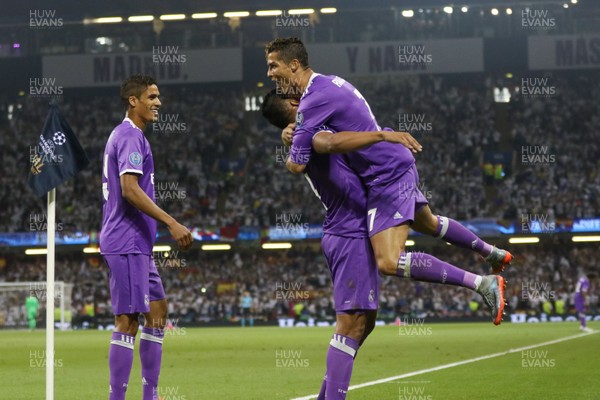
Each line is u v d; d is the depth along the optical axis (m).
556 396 32.53
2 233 154.50
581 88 180.12
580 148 169.25
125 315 24.50
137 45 173.38
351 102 21.33
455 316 140.75
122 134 24.58
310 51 167.38
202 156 176.25
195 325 145.88
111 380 24.28
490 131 174.38
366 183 21.39
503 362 50.50
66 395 36.00
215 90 187.62
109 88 172.62
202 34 173.38
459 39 166.00
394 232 20.94
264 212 160.62
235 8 170.88
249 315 145.88
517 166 169.00
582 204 155.25
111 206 24.73
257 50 170.50
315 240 153.00
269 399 33.00
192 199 166.62
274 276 155.12
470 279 20.42
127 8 170.88
